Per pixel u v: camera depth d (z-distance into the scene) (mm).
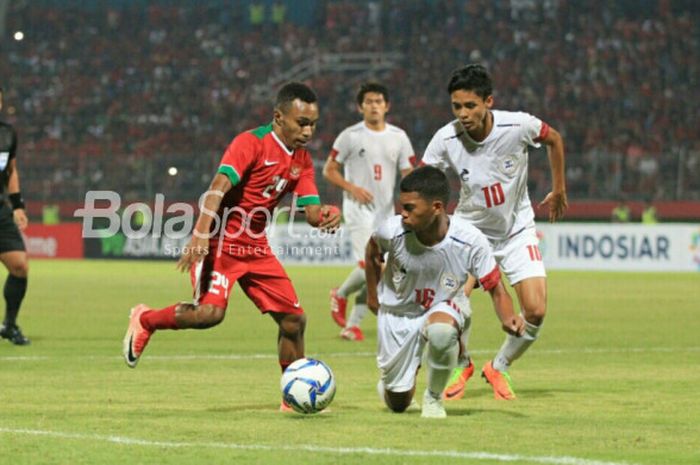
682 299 60781
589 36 128500
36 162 113250
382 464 16203
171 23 143500
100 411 22250
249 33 141375
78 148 124688
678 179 100562
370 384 27469
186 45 140125
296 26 142125
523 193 26062
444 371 20812
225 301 22219
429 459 16594
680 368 31406
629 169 101812
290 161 22547
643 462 16625
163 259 106875
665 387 26984
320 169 99875
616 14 130750
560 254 93500
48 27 141375
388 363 21391
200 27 143375
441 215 20469
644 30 127500
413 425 20203
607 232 91562
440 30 134625
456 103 24188
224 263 22312
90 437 18672
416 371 21469
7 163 36781
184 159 107812
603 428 20062
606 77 122625
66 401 24000
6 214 37062
